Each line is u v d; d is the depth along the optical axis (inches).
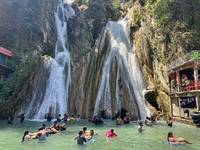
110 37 987.3
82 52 1035.9
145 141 323.9
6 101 858.1
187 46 753.6
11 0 1083.9
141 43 928.9
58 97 815.7
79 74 914.1
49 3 1301.7
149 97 740.7
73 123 585.3
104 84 767.1
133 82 810.8
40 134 331.6
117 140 332.8
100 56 920.3
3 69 930.7
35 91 804.0
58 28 1300.4
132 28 1058.1
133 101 706.2
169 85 720.3
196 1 814.5
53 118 734.5
